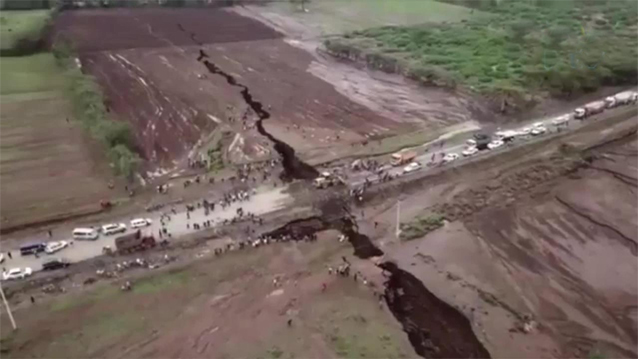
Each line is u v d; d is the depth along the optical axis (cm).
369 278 6347
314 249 6862
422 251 6862
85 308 5744
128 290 6016
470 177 8412
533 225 7362
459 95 11825
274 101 11544
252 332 5522
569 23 16488
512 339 5594
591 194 8006
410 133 10062
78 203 7606
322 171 8575
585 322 5809
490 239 7094
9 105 10725
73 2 17600
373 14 18962
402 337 5528
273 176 8488
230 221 7250
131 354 5219
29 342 5316
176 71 13012
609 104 10950
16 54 13388
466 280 6384
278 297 6003
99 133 9350
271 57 14400
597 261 6725
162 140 9694
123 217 7294
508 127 10256
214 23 17162
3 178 8250
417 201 7838
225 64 13712
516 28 15275
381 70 13588
